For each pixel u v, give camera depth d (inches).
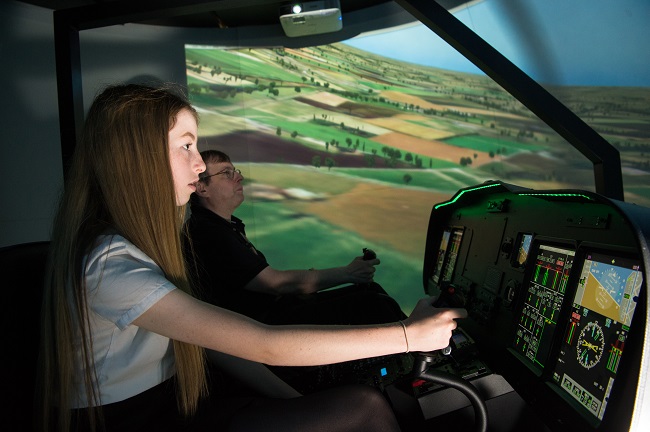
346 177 193.8
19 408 36.3
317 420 39.5
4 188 122.5
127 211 35.3
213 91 174.2
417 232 187.9
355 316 76.9
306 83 185.5
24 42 126.4
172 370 40.6
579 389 40.0
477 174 181.6
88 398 34.8
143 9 68.8
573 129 63.2
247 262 81.0
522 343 52.6
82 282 33.0
